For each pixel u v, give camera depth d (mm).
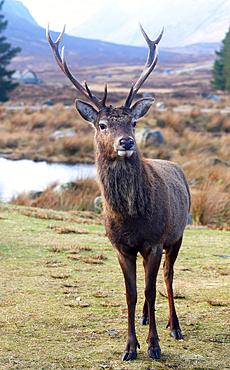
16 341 7051
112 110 7762
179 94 90625
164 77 185625
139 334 7609
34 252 12227
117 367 6297
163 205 7461
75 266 11219
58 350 6766
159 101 70000
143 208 7102
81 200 20906
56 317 8055
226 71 89500
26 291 9320
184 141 37969
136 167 7219
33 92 99562
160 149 35688
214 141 37469
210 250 13195
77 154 38625
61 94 94875
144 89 116188
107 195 7285
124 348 6934
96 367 6266
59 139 40562
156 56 8508
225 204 20094
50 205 20891
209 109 60500
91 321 7941
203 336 7395
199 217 19172
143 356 6746
